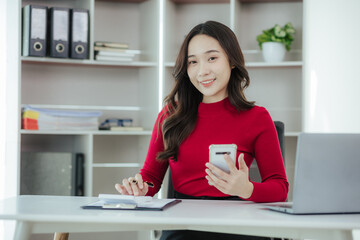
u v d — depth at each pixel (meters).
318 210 1.38
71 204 1.58
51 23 3.08
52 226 1.35
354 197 1.39
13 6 3.13
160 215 1.35
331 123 3.72
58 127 3.10
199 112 1.94
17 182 2.98
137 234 3.49
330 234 1.27
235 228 1.34
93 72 3.54
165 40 3.29
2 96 3.27
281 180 1.78
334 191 1.38
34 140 3.41
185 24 3.59
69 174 3.15
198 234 1.75
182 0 3.49
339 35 3.68
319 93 3.71
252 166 2.11
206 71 1.86
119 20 3.59
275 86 3.57
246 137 1.88
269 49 3.32
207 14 3.58
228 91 1.93
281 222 1.25
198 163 1.87
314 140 1.36
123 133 3.22
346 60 3.68
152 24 3.36
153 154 2.02
